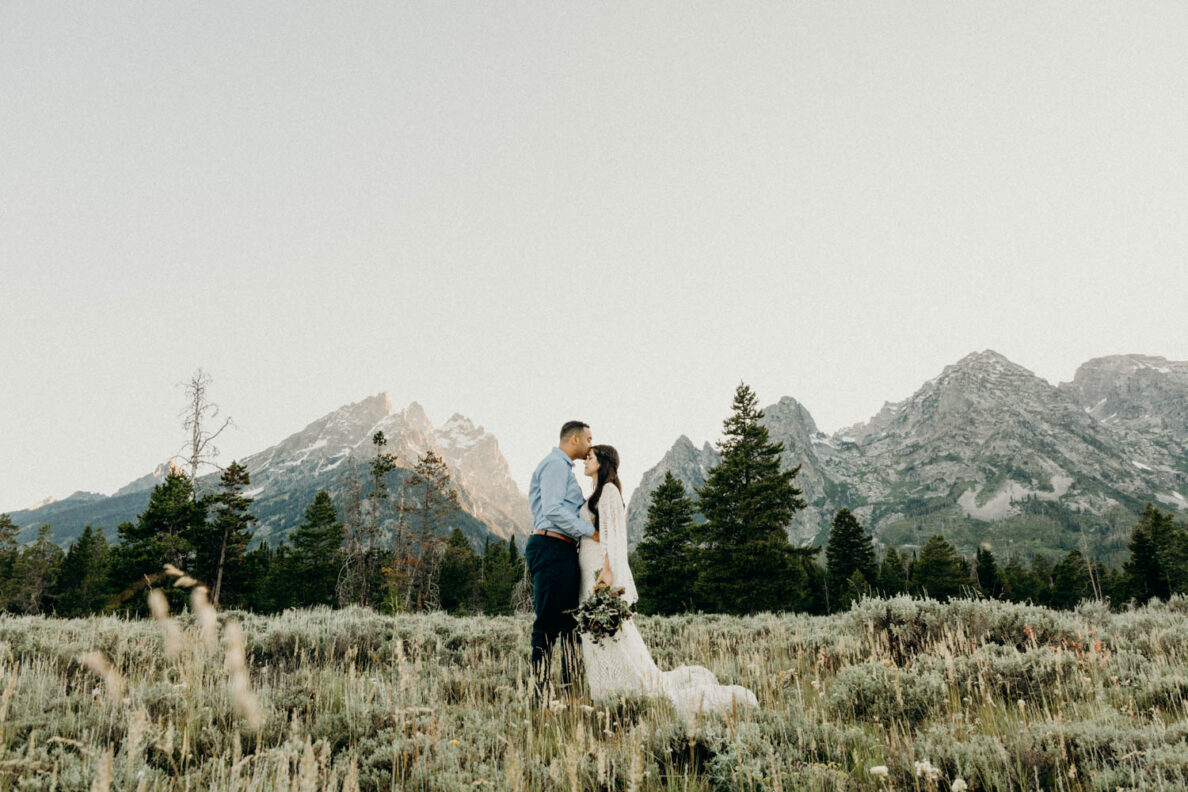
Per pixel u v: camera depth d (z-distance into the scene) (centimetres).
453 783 257
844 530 5838
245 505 4125
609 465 504
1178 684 405
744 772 263
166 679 371
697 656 603
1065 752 289
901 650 590
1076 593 6819
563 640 471
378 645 638
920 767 271
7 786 219
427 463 4928
